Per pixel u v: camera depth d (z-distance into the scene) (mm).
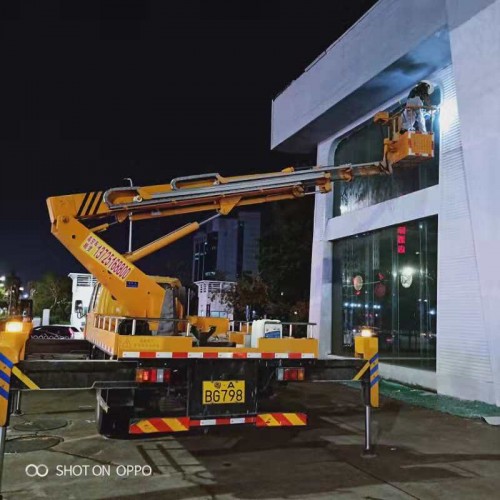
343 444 6590
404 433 7238
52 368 5031
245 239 81562
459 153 10383
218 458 5871
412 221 12023
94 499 4539
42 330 18125
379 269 13453
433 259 11320
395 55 11172
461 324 9938
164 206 7449
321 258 15797
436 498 4711
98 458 5777
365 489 4918
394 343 12602
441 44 10516
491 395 9148
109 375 5336
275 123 17375
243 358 5910
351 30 12992
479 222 9258
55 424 7355
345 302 15062
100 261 6902
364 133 14836
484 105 9227
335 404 9523
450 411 8680
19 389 4875
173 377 5730
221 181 7805
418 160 9594
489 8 9195
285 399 10023
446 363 10281
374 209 13406
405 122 10125
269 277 23891
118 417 6516
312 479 5188
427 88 10500
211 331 7828
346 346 14812
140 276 6988
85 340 9367
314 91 14758
